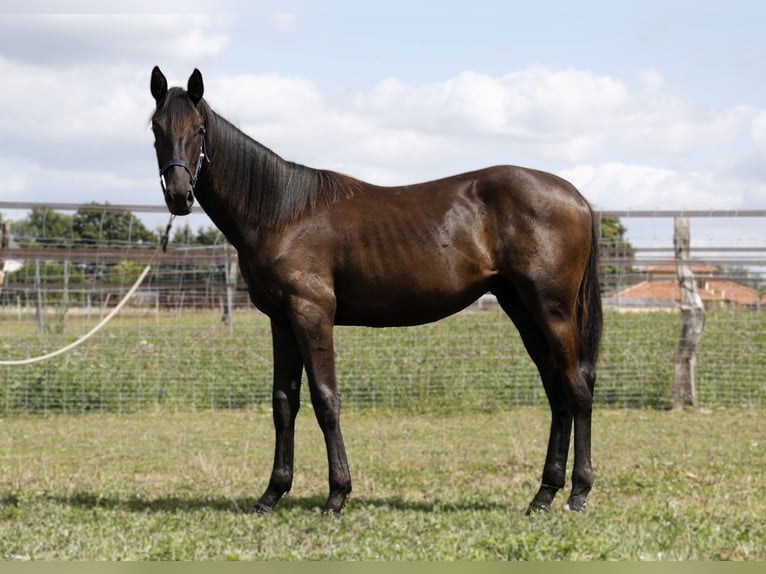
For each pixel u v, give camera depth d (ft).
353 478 22.70
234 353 37.73
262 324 39.04
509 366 37.47
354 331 40.70
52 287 36.35
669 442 27.68
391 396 35.70
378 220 17.89
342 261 17.83
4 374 35.78
